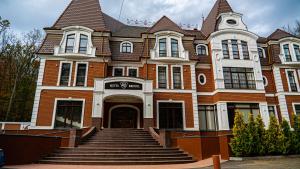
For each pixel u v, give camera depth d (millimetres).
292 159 13562
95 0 26750
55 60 22234
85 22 24797
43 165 12742
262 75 25688
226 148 14555
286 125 15828
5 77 34156
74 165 12938
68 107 21125
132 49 24922
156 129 20562
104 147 15406
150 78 22969
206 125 23000
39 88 21109
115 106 23188
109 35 24250
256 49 24844
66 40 23078
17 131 19953
